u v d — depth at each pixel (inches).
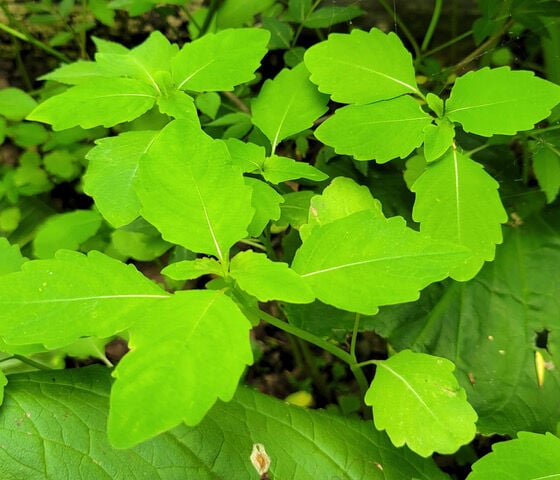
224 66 10.7
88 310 7.7
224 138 14.5
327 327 13.3
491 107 9.9
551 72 15.6
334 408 14.5
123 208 9.8
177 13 21.0
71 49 21.0
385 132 10.2
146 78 11.0
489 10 15.3
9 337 7.4
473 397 12.8
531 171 14.4
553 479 8.3
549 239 13.7
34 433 8.8
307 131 15.7
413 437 8.8
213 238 8.2
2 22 20.4
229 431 9.7
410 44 19.9
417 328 13.4
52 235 13.9
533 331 13.1
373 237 8.1
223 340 6.7
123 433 6.0
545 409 12.6
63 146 17.0
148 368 6.4
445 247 7.9
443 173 10.0
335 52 10.8
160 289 8.1
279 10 18.4
